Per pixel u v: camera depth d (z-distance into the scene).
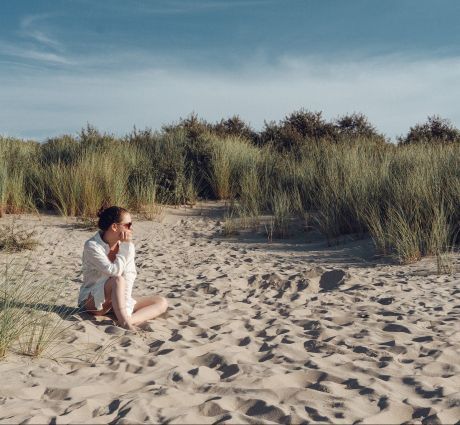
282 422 3.06
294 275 7.29
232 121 20.55
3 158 13.91
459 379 3.78
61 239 10.38
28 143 18.16
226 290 6.65
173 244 10.51
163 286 6.97
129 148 16.03
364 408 3.26
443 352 4.31
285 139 18.78
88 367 3.90
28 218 11.78
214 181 14.89
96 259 5.00
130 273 5.12
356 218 10.22
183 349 4.35
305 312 5.67
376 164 12.53
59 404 3.23
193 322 5.18
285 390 3.46
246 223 11.77
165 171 14.41
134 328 4.86
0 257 8.77
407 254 8.13
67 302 5.75
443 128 20.05
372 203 10.16
